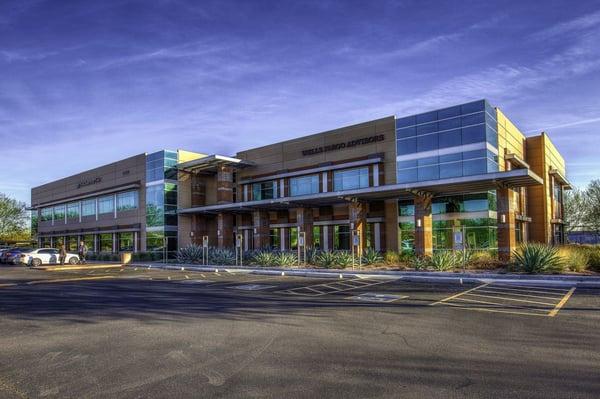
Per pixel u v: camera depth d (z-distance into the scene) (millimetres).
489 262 25156
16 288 18906
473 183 26766
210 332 9562
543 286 17156
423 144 34406
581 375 6422
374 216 36500
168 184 46812
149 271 29859
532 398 5539
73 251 61281
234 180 47969
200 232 47375
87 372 6816
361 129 38125
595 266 22156
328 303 13688
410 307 12727
